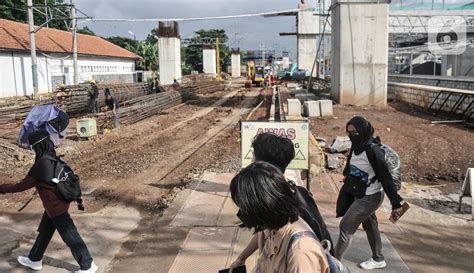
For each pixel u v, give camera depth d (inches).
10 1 1843.0
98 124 716.7
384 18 903.1
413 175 409.7
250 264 197.6
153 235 251.4
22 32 1381.6
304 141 259.0
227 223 262.8
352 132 179.0
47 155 193.2
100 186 364.2
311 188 339.3
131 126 725.9
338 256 185.5
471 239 252.5
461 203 313.7
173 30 1823.3
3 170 424.8
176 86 1349.7
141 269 212.5
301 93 1332.4
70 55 1504.7
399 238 250.1
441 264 219.0
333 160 408.2
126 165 445.7
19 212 297.3
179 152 513.3
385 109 852.6
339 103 928.3
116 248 239.1
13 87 1224.2
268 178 78.8
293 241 79.0
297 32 2258.9
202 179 363.9
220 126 734.5
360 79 917.8
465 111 661.9
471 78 1032.8
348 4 902.4
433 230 265.3
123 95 1066.7
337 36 930.7
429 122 666.2
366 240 240.8
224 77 3262.8
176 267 206.8
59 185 191.6
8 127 697.0
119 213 295.4
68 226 197.2
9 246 240.5
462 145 497.4
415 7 1342.3
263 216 78.6
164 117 863.7
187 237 243.3
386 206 308.2
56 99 856.3
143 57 2620.6
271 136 109.0
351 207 180.1
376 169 172.4
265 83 2117.4
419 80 1193.4
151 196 333.1
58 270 211.6
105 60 1829.5
